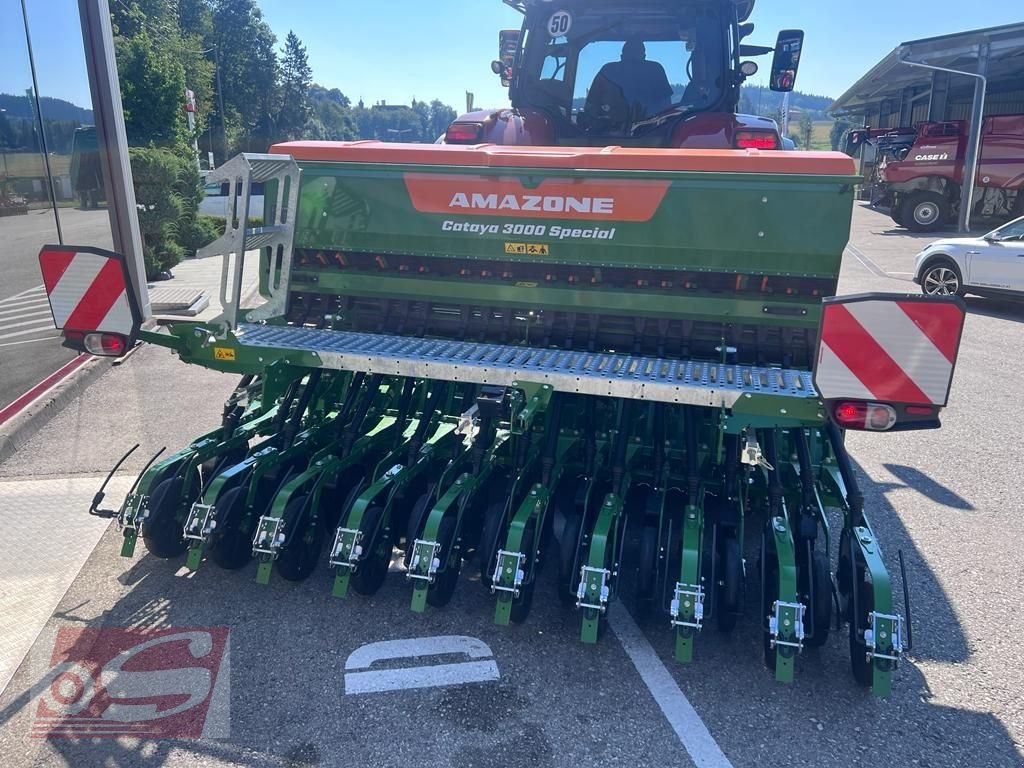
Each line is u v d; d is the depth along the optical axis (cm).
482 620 364
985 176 2022
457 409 468
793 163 374
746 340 426
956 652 348
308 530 380
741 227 388
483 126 545
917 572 416
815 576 326
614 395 339
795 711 311
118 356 380
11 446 552
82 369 726
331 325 473
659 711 309
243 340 392
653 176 391
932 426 293
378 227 439
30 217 752
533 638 353
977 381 784
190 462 390
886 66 2494
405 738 290
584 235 409
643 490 407
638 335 431
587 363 369
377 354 371
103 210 879
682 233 396
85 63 763
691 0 545
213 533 363
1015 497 512
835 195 374
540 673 329
